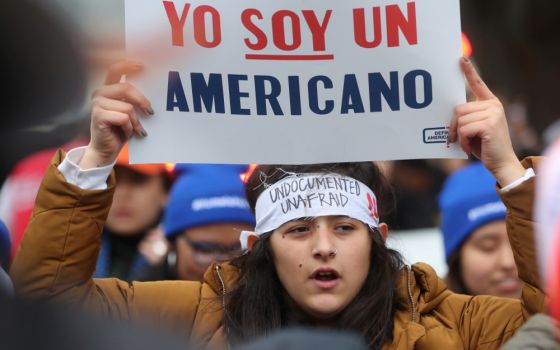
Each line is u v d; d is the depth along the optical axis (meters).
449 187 13.51
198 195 13.27
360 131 8.94
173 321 8.88
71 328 3.68
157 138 8.80
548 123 23.55
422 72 8.86
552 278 4.67
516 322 8.94
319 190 9.05
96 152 8.73
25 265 8.68
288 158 8.93
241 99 8.90
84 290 8.81
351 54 8.88
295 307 9.23
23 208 13.66
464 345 9.12
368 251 9.10
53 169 8.77
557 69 24.19
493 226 12.79
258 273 9.23
